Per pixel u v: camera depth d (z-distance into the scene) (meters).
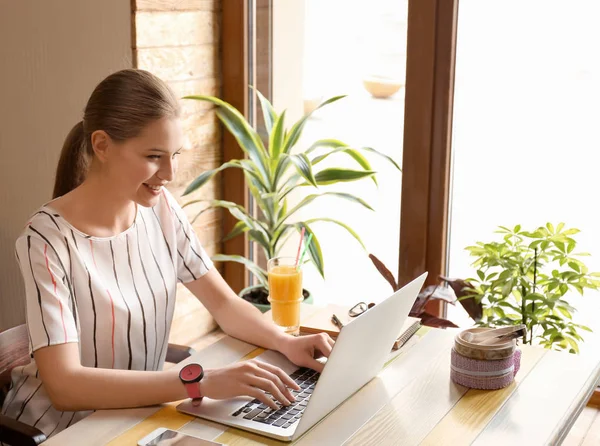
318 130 2.98
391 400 1.46
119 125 1.57
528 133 2.64
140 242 1.78
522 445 1.29
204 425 1.36
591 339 2.70
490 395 1.48
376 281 3.01
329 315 1.85
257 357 1.67
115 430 1.34
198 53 2.95
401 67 2.75
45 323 1.52
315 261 2.78
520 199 2.70
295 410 1.41
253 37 3.05
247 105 3.10
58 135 2.92
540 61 2.57
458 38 2.65
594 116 2.54
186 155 2.98
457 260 2.84
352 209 2.98
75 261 1.64
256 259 3.29
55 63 2.86
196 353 1.69
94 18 2.73
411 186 2.80
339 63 2.88
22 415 1.69
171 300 1.84
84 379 1.47
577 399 1.47
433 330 1.82
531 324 2.37
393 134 2.83
